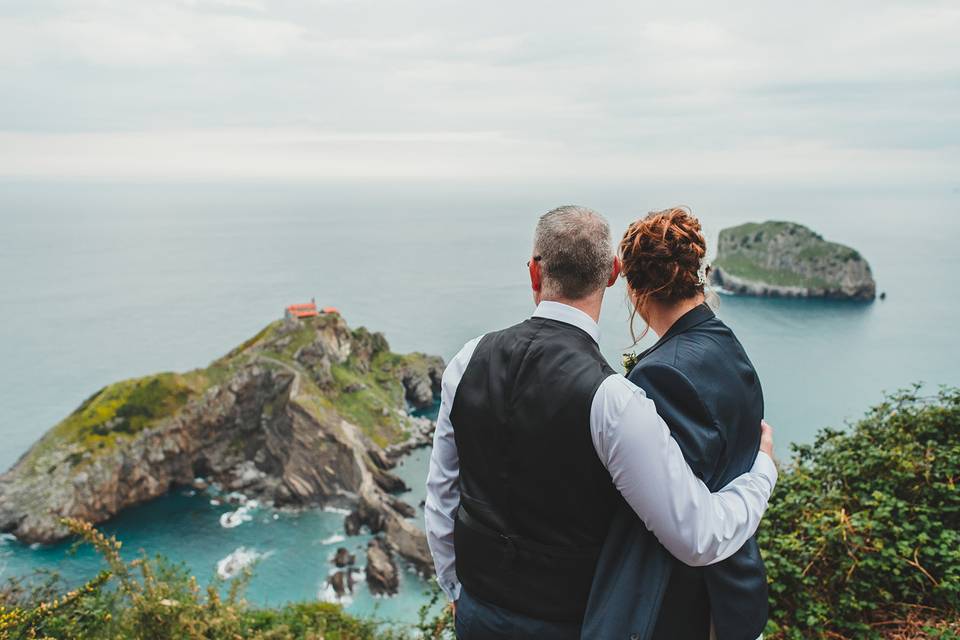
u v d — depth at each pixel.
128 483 77.44
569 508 2.11
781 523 5.17
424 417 101.56
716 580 2.14
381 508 69.31
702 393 2.15
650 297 2.42
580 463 2.05
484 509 2.24
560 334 2.24
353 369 103.69
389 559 59.72
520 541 2.16
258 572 61.66
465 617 2.33
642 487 1.94
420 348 179.75
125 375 170.25
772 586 4.58
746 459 2.31
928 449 5.37
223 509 77.12
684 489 1.94
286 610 7.20
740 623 2.17
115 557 5.03
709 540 1.96
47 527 69.38
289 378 87.31
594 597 2.07
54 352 194.12
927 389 117.31
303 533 70.31
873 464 5.20
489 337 2.40
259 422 86.44
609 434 1.99
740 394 2.26
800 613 4.49
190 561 64.75
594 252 2.28
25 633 4.45
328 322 101.81
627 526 2.12
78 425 79.75
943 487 4.88
